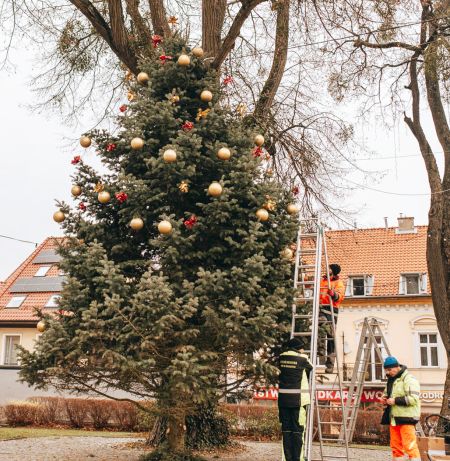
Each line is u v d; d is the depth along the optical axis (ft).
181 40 34.42
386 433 63.82
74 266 29.58
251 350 29.71
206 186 31.63
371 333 36.86
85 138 33.40
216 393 31.17
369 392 80.38
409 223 118.11
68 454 37.45
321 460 30.37
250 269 28.14
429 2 53.31
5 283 118.73
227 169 31.40
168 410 30.12
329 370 34.47
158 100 33.53
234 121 33.81
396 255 113.91
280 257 31.17
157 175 30.48
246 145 32.55
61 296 29.55
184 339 27.61
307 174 48.93
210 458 38.40
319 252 32.48
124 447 41.47
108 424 69.77
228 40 41.91
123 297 27.68
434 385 103.96
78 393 32.71
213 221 29.78
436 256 58.18
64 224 32.53
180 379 26.03
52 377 29.81
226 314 28.19
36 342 28.35
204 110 33.50
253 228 29.17
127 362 26.18
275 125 47.06
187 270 30.09
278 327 29.63
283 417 29.50
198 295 28.40
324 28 50.24
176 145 29.86
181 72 33.12
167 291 26.27
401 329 107.45
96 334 26.53
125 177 30.27
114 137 33.42
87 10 42.68
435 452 33.58
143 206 31.04
